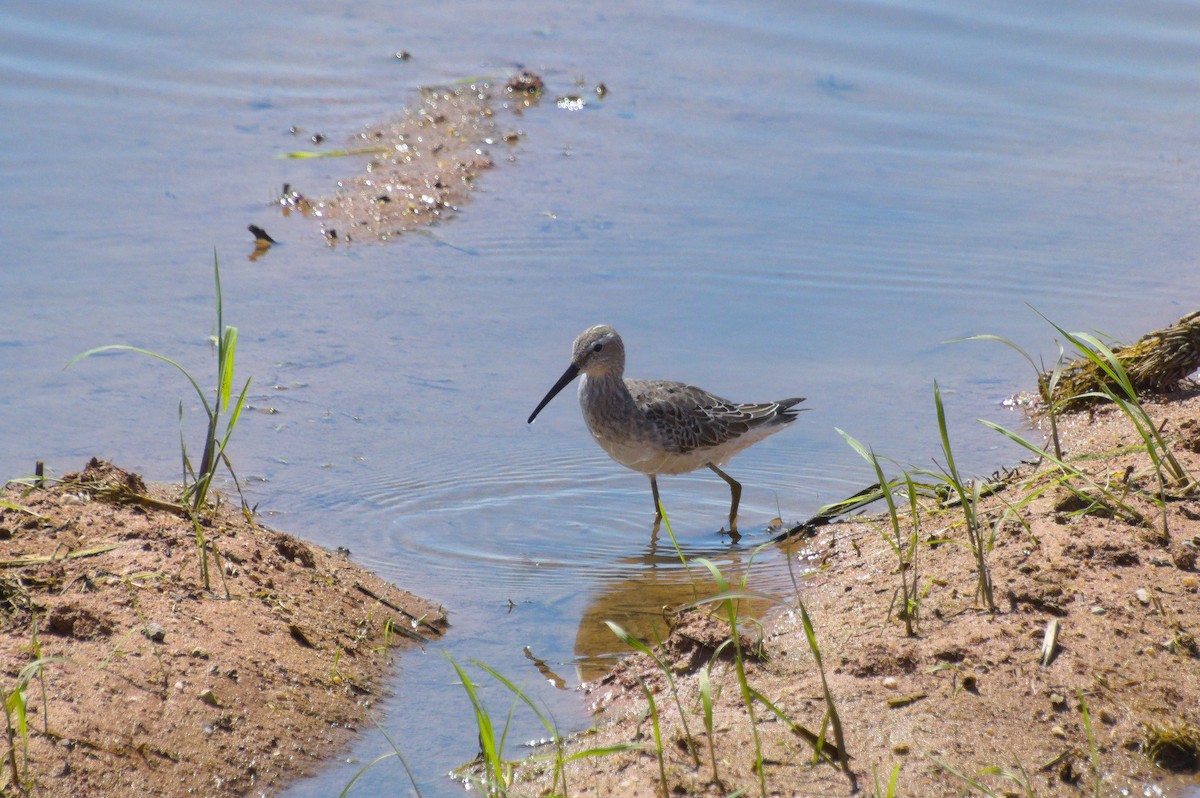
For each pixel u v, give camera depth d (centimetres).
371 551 1150
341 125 2138
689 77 2339
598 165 2053
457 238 1825
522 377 1500
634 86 2308
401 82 2297
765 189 1978
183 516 1034
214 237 1778
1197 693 815
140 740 774
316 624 952
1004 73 2295
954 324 1644
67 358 1459
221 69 2303
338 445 1343
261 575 982
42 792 715
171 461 1273
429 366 1508
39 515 972
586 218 1883
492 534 1209
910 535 1070
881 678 840
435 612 1040
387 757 816
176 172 1961
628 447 1285
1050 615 887
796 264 1778
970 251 1806
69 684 795
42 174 1919
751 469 1391
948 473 1292
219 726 808
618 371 1295
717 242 1825
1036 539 981
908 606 897
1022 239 1831
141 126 2091
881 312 1677
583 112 2217
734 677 877
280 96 2222
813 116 2202
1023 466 1224
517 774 799
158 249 1734
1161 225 1856
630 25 2553
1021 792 741
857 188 1983
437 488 1282
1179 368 1375
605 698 900
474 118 2184
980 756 767
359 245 1789
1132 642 855
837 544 1148
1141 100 2206
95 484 1033
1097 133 2123
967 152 2088
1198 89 2214
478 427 1400
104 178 1920
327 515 1211
